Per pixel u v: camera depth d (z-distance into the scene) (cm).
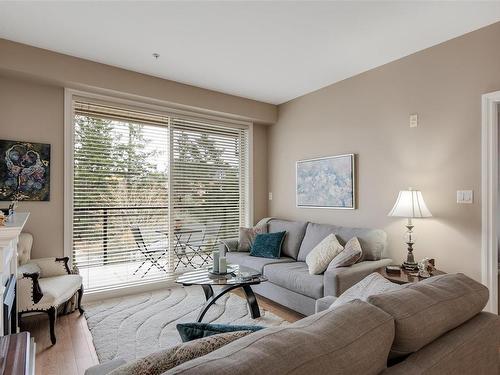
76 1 224
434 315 103
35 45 292
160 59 322
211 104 415
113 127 364
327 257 298
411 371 90
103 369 117
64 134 329
